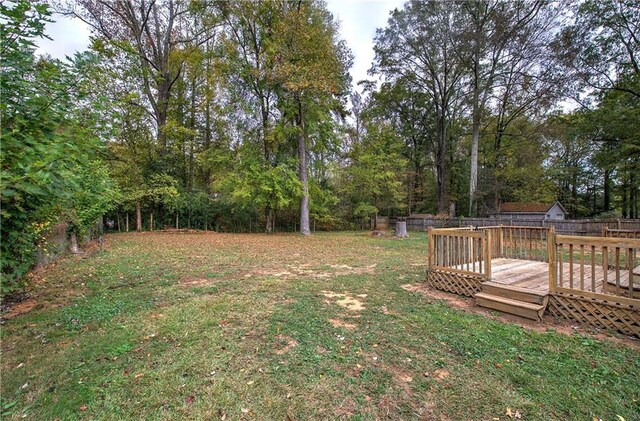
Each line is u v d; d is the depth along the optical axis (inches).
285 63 542.3
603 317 135.6
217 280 224.1
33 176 97.5
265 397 88.0
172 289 198.2
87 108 140.2
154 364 105.3
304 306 165.5
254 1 588.1
